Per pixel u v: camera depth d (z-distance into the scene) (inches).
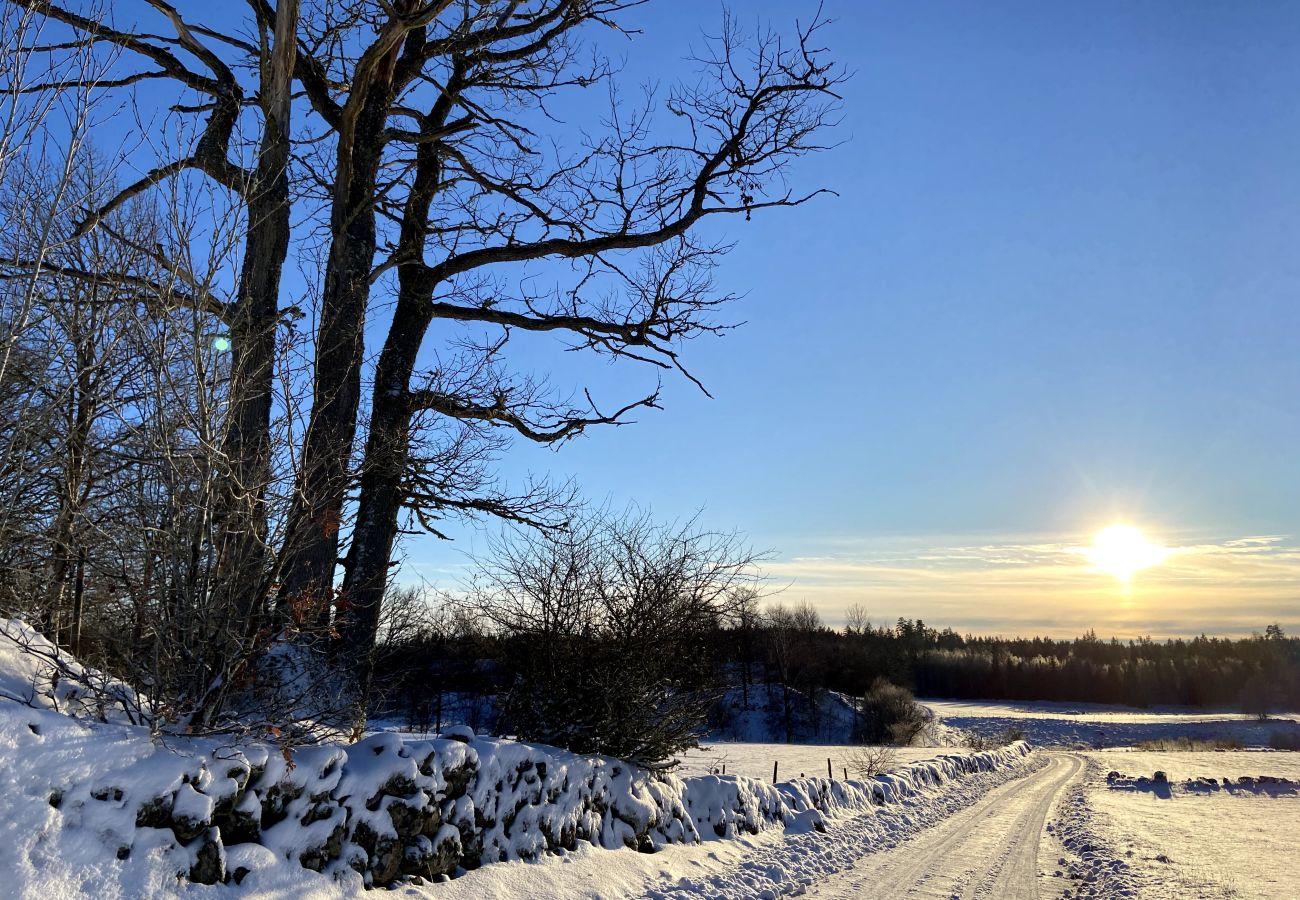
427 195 526.0
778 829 558.9
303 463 273.3
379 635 437.4
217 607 250.5
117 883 199.3
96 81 248.7
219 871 224.4
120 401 278.7
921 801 874.1
